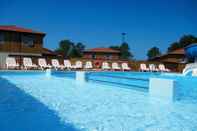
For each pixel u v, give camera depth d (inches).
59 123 163.9
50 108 210.4
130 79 436.5
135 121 174.2
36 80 480.7
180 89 385.4
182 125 166.7
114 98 272.2
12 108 206.1
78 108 214.5
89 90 339.0
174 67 991.0
